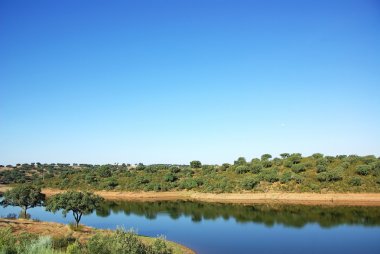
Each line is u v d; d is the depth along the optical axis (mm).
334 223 52188
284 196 83750
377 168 84938
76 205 41594
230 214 64812
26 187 54500
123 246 19422
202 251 36281
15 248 18797
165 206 79812
